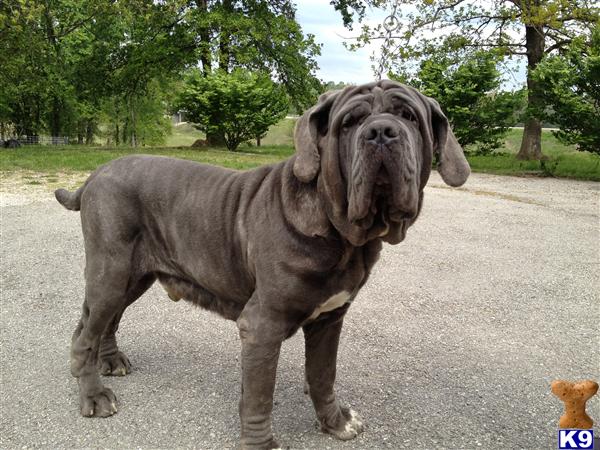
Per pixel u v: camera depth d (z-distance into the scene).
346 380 3.82
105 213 3.27
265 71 23.97
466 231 8.56
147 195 3.31
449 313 5.14
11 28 18.36
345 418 3.19
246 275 2.97
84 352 3.35
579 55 15.52
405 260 6.86
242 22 21.66
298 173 2.49
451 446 3.06
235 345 4.37
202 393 3.61
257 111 23.42
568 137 15.97
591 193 13.15
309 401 3.54
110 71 24.16
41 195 10.24
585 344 4.53
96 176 3.40
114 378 3.80
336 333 3.05
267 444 2.85
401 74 19.33
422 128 2.40
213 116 23.41
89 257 3.34
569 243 8.00
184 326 4.73
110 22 25.14
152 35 22.97
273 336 2.74
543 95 15.97
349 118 2.35
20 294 5.42
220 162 15.59
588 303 5.52
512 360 4.18
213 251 3.07
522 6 17.47
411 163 2.22
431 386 3.75
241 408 2.89
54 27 27.55
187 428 3.20
